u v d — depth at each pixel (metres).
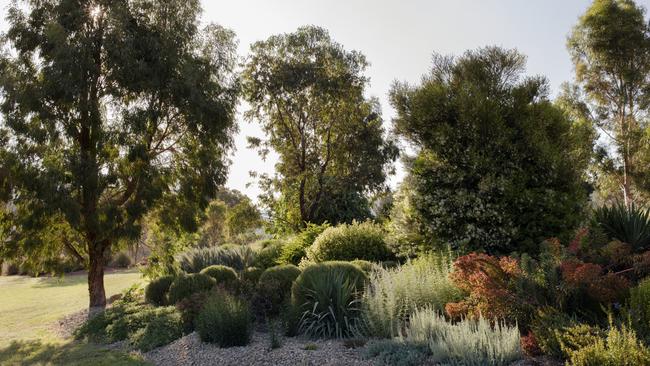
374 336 6.29
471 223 9.28
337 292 6.91
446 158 9.72
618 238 8.34
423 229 9.97
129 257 34.25
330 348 5.89
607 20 23.77
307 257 12.50
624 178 23.52
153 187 13.06
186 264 17.50
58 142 12.91
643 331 4.52
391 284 6.85
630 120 24.61
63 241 14.10
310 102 26.83
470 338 4.79
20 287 23.17
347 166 27.38
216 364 6.02
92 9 13.19
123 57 12.36
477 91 9.72
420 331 5.52
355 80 27.52
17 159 11.99
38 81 12.61
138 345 8.00
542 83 10.62
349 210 26.02
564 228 8.94
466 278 6.13
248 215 27.39
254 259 16.97
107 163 13.00
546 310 5.15
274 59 26.80
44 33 12.54
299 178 26.06
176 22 13.97
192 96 13.23
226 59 15.17
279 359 5.70
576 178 9.59
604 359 3.86
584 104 25.11
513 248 9.17
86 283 24.27
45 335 10.52
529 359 4.53
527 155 9.34
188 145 15.30
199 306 8.53
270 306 8.21
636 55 23.89
